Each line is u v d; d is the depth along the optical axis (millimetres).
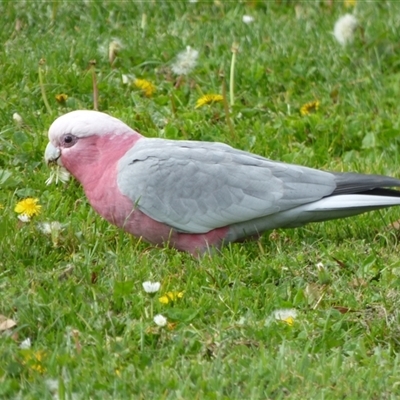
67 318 7926
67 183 10461
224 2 14727
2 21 13586
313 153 11359
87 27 13633
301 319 8070
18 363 7266
